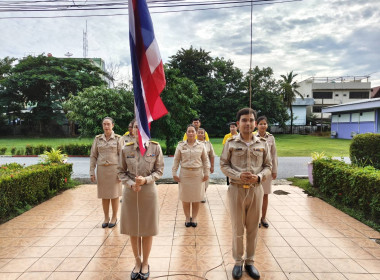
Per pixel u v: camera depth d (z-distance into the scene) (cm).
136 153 268
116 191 396
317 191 597
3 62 3294
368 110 2131
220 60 3053
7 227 396
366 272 272
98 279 260
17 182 462
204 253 314
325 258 301
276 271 274
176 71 1362
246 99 2991
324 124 3603
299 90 3741
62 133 3219
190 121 1455
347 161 1102
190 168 393
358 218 428
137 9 267
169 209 484
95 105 1370
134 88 263
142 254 291
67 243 341
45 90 2872
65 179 637
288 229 388
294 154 1373
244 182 255
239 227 267
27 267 282
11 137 2989
